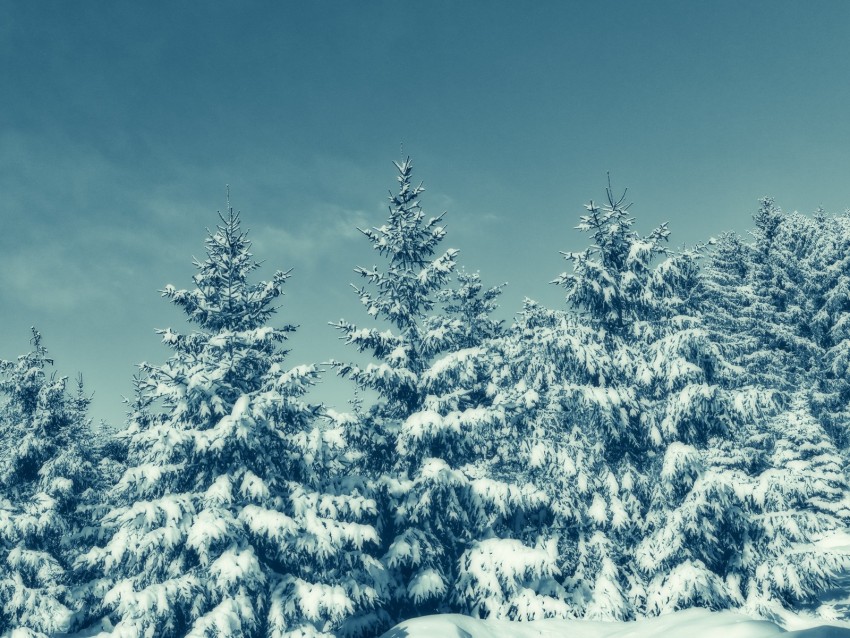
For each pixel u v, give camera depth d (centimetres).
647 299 2312
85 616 2217
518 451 2259
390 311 2248
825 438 2848
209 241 2036
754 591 1878
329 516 1705
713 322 3753
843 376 3634
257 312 2019
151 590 1407
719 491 1930
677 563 1947
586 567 2003
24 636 2158
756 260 4303
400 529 2036
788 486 2048
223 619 1417
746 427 2508
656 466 2150
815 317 3888
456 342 2383
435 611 2033
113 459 3189
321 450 1777
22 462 2800
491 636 1655
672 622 1659
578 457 2130
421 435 2019
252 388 1959
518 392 2289
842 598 2036
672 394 2150
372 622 1839
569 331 2277
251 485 1623
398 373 2147
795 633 1238
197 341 1930
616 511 2050
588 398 2125
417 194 2392
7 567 2364
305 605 1512
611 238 2419
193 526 1491
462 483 2025
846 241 4162
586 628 1769
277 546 1700
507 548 1936
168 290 1920
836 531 2681
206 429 1772
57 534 2591
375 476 2183
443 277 2311
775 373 3556
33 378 2902
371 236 2344
